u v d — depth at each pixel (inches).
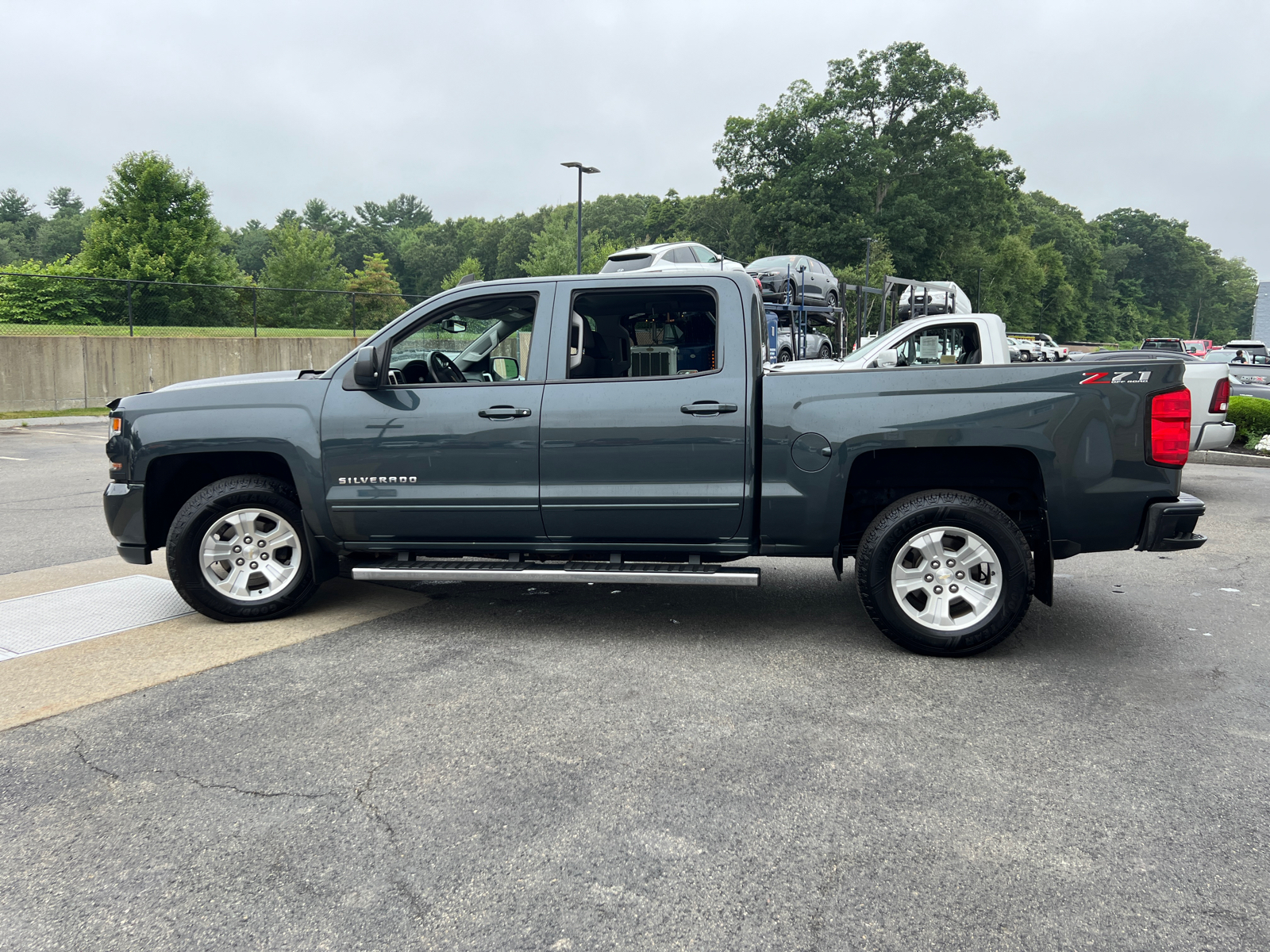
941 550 170.4
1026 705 147.6
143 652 175.5
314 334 1125.7
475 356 203.5
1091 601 217.9
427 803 113.8
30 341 842.8
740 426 174.6
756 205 2559.1
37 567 251.3
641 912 91.0
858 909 91.4
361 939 86.5
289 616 202.4
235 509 192.9
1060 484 166.4
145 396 198.2
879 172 2461.9
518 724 139.6
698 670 164.9
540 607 210.5
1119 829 107.4
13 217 5206.7
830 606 211.8
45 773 122.4
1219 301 6604.3
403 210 7229.3
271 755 128.0
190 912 91.0
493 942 86.0
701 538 180.4
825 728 137.9
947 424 166.9
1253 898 93.3
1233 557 268.1
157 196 1739.7
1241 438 563.2
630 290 182.2
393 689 155.1
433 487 183.5
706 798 115.2
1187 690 155.0
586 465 178.4
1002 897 93.4
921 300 762.8
